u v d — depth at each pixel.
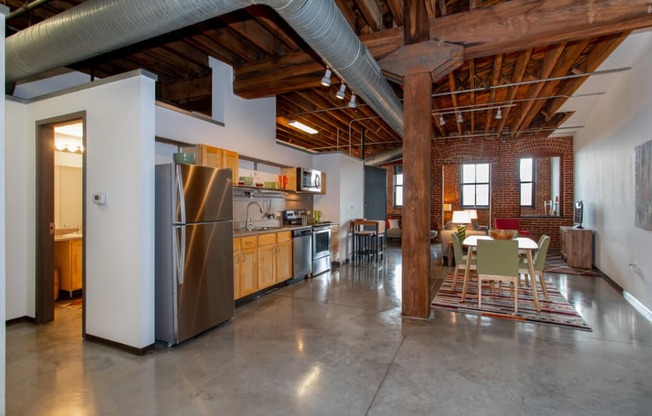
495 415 1.98
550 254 7.79
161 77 5.04
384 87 4.05
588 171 6.84
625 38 3.74
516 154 9.08
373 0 3.44
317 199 7.02
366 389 2.26
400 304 4.14
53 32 2.59
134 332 2.84
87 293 3.11
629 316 3.66
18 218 3.53
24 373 2.50
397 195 11.99
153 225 2.93
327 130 8.48
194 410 2.05
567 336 3.12
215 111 4.65
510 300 4.25
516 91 5.37
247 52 4.45
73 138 4.84
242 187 4.55
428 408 2.05
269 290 4.79
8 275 3.47
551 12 2.92
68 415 2.00
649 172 3.65
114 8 2.35
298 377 2.42
